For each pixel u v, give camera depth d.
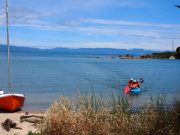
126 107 9.60
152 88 43.72
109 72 80.12
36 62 131.25
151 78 65.62
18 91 40.12
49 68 92.12
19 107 23.75
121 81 55.56
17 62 125.25
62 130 8.98
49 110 9.46
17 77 60.09
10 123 14.19
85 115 9.03
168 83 53.78
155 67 115.12
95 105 9.76
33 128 14.16
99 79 59.31
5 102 22.36
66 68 94.06
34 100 31.78
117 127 8.76
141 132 8.71
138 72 84.06
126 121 8.83
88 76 66.38
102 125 8.77
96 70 87.56
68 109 9.52
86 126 8.79
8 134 13.15
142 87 44.84
